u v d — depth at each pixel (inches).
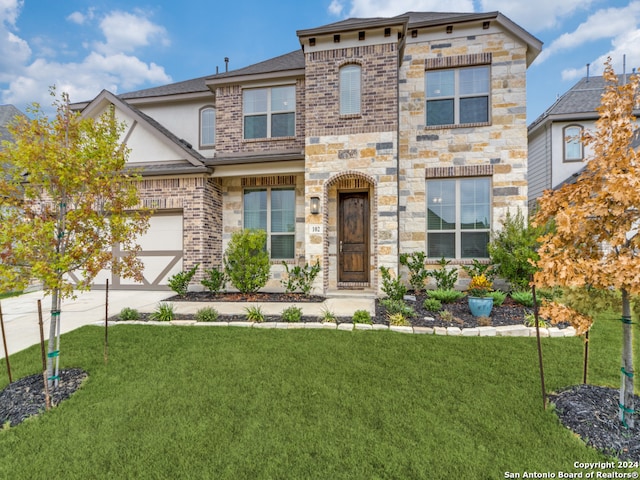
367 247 346.9
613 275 95.0
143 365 153.2
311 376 140.1
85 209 131.0
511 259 280.1
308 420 108.7
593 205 101.3
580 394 119.6
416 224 342.3
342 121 314.2
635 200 91.0
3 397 126.1
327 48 317.7
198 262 344.5
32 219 128.5
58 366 145.0
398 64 335.9
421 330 198.4
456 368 146.6
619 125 104.5
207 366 151.2
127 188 152.7
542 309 120.0
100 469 88.8
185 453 94.0
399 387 130.0
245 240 305.9
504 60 329.4
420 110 345.1
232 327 210.8
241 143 379.9
